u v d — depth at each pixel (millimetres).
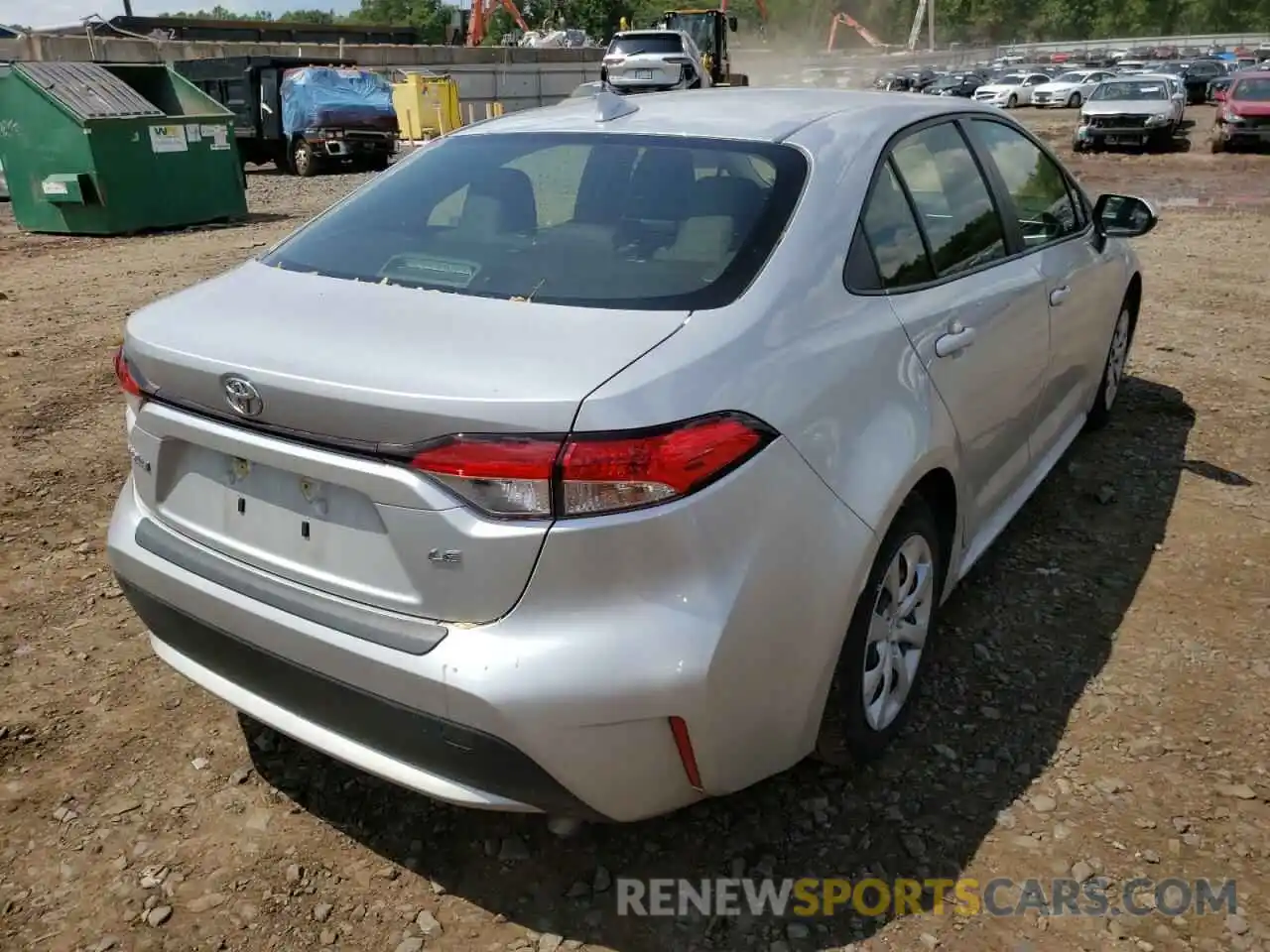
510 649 2092
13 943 2389
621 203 2795
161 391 2504
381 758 2301
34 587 3943
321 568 2314
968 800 2797
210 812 2793
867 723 2785
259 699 2494
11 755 2996
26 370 6758
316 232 3051
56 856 2641
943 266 3164
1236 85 23719
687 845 2666
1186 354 6801
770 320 2424
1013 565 4039
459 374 2113
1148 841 2650
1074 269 4125
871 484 2514
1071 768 2914
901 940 2379
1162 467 4961
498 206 2904
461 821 2766
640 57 25625
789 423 2322
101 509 4652
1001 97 45688
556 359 2162
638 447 2051
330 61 23547
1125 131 23984
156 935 2414
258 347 2324
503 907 2494
